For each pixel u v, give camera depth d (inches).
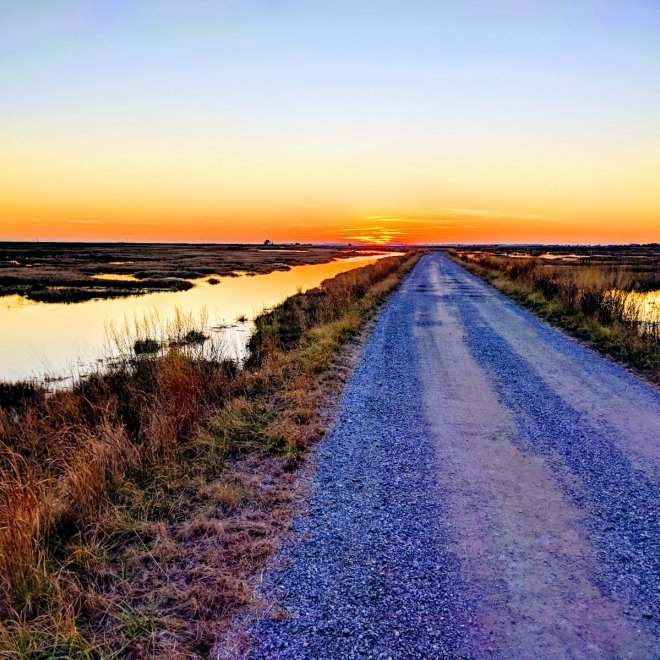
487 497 156.9
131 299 932.0
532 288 729.6
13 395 340.2
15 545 117.6
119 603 109.3
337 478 171.2
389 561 124.4
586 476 170.4
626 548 129.0
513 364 334.0
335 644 98.0
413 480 169.2
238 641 99.1
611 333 399.2
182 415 207.2
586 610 106.7
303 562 124.5
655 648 96.4
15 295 977.5
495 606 108.0
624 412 235.8
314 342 393.1
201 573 120.1
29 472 153.2
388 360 349.4
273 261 2573.8
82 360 450.6
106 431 194.4
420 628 102.0
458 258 2576.3
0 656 92.1
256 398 259.1
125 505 148.0
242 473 173.3
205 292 1058.7
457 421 226.5
